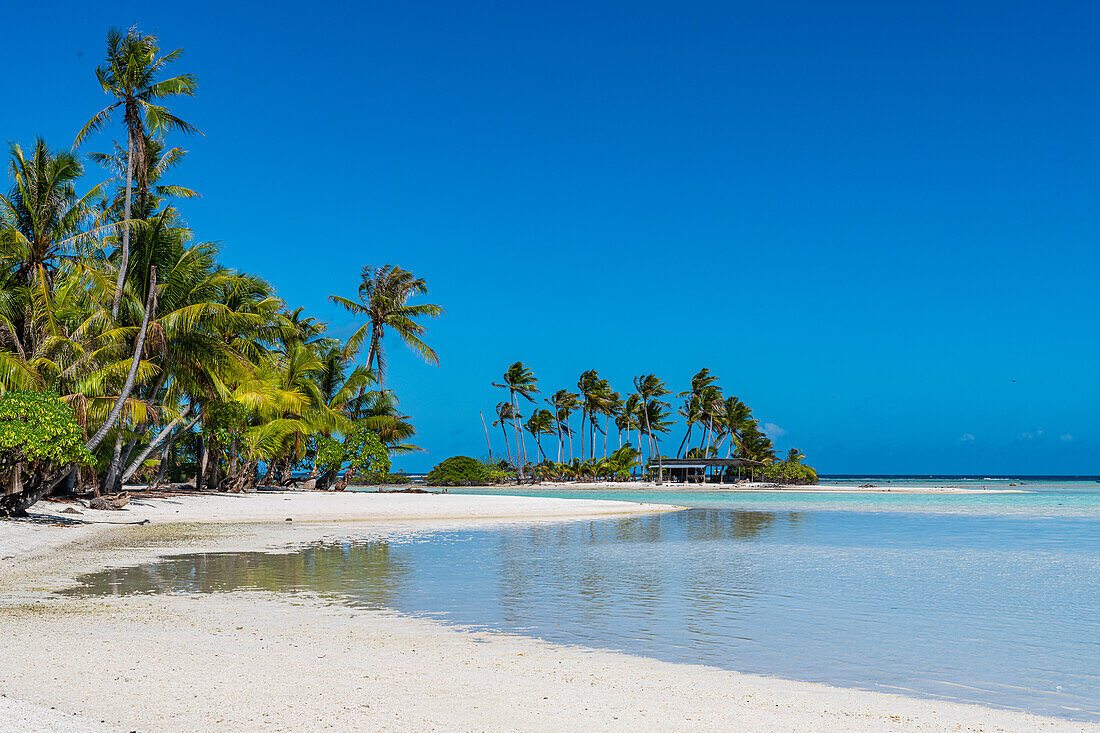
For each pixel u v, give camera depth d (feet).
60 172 91.86
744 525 100.27
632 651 29.58
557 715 20.80
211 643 29.40
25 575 49.26
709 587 46.26
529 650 29.45
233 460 152.15
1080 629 34.47
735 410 373.61
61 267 97.96
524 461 339.36
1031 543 76.07
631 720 20.53
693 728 19.97
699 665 27.48
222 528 86.99
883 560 61.05
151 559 58.34
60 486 105.29
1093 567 56.95
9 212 92.63
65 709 20.04
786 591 44.86
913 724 20.79
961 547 71.72
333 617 35.83
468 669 26.05
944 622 35.78
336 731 18.80
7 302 89.97
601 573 52.47
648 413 358.84
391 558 60.23
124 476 116.16
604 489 286.46
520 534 83.92
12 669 24.40
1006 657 29.17
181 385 114.52
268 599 40.83
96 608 37.50
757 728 20.10
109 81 89.76
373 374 174.70
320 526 91.91
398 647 29.50
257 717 19.77
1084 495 236.43
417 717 20.22
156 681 23.24
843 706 22.45
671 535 83.92
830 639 32.07
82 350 90.33
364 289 184.85
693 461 350.64
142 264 99.25
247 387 136.77
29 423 70.54
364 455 173.68
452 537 79.41
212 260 113.50
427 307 181.98
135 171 97.45
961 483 519.60
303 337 178.19
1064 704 23.15
